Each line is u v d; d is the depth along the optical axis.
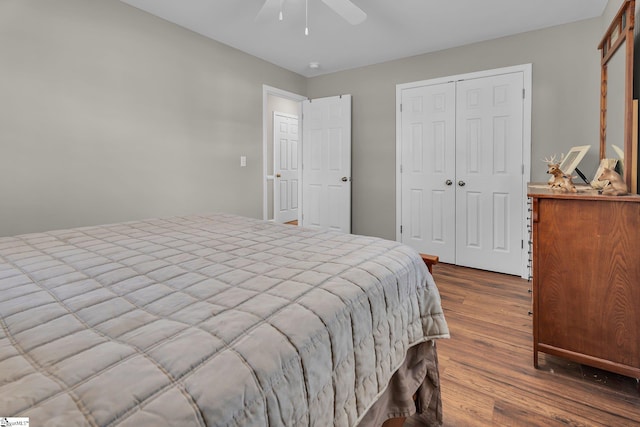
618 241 1.49
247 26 2.99
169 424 0.44
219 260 1.13
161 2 2.59
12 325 0.65
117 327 0.65
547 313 1.67
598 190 1.76
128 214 2.71
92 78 2.45
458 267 3.47
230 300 0.78
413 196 3.78
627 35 1.76
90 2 2.41
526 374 1.65
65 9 2.29
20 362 0.53
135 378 0.49
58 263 1.09
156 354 0.55
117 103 2.59
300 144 4.58
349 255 1.19
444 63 3.49
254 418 0.53
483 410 1.41
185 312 0.72
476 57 3.31
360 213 4.20
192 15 2.79
